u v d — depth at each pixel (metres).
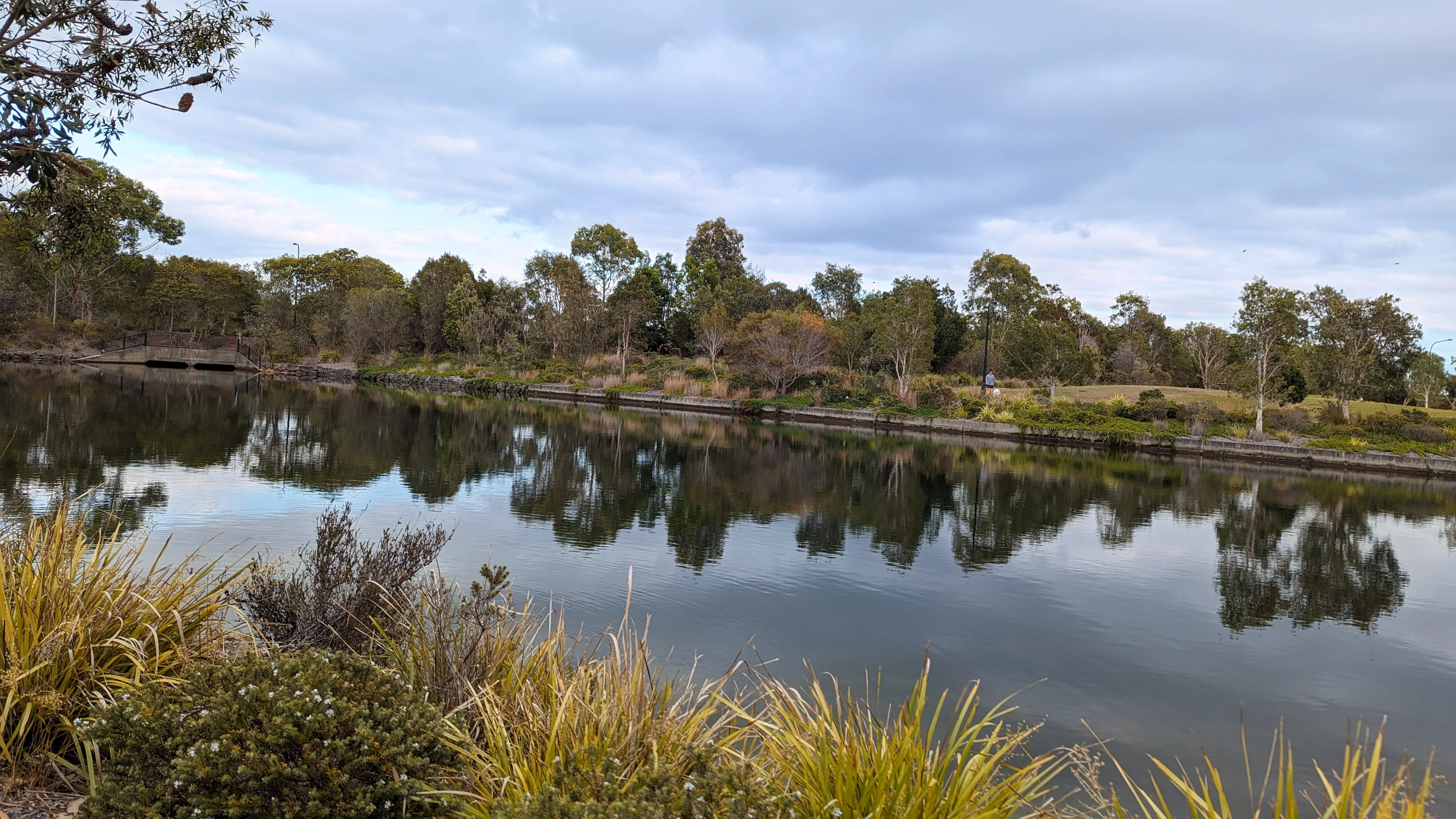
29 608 3.49
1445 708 6.91
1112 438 31.81
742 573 9.84
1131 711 6.48
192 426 21.14
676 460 21.05
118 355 51.19
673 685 4.35
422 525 11.15
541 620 5.70
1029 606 9.32
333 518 5.08
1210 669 7.58
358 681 3.11
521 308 59.97
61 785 3.19
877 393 40.44
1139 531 14.77
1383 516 18.25
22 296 47.34
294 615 4.84
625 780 2.72
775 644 7.39
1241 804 5.04
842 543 12.16
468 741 3.15
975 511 15.97
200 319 58.41
